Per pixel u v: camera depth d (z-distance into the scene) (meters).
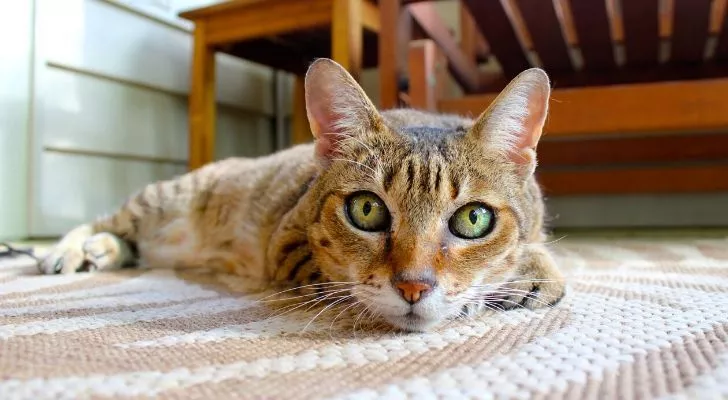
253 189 0.34
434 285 0.20
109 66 0.63
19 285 0.29
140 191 0.38
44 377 0.14
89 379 0.14
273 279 0.29
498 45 0.64
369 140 0.23
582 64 0.70
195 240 0.37
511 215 0.23
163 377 0.14
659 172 0.76
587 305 0.23
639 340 0.17
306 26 0.58
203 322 0.21
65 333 0.19
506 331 0.19
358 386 0.13
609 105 0.50
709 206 0.79
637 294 0.26
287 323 0.21
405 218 0.21
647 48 0.64
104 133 0.63
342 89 0.24
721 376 0.14
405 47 0.53
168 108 0.71
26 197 0.56
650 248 0.50
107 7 0.63
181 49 0.72
